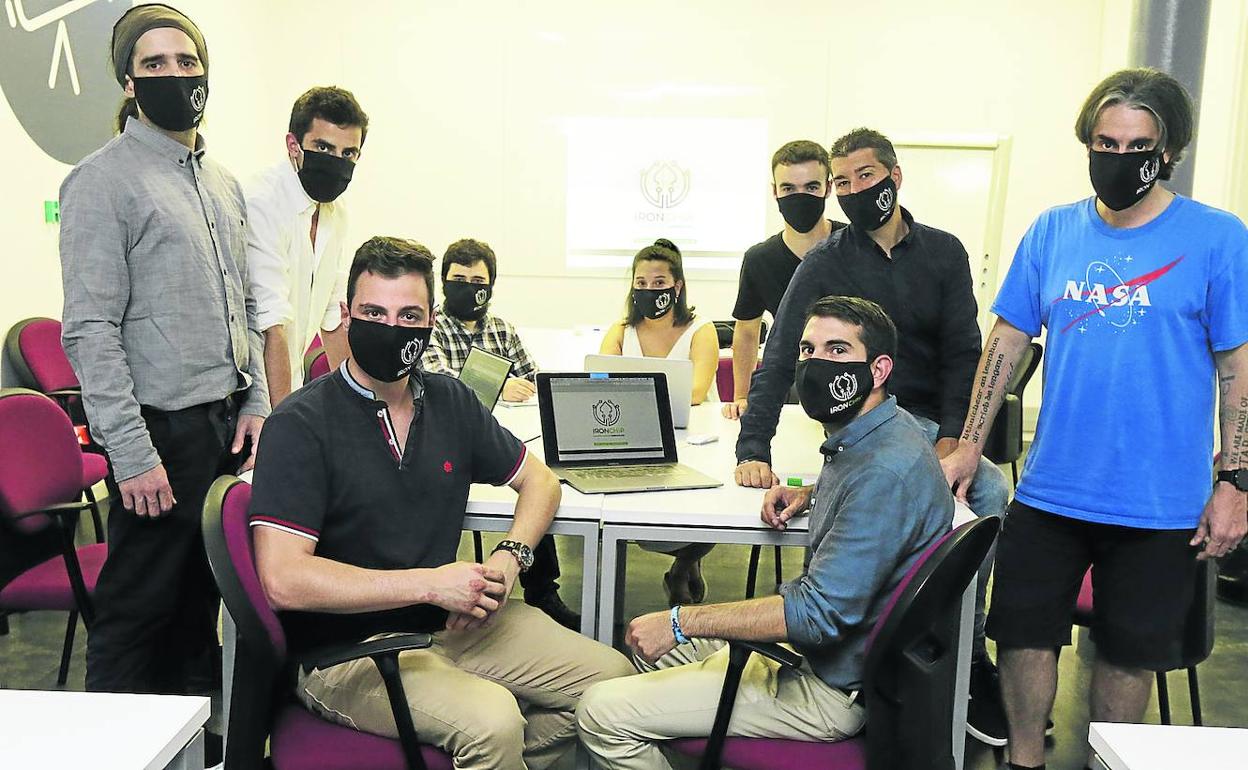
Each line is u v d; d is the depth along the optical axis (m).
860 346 1.74
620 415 2.49
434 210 6.97
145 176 2.04
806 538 2.06
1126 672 2.11
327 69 6.88
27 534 2.41
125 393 1.98
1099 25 6.54
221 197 2.26
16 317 4.21
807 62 6.68
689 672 1.78
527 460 2.06
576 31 6.74
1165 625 2.01
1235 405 1.90
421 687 1.69
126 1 5.00
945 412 2.43
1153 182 1.89
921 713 1.55
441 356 3.36
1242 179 4.85
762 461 2.37
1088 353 2.02
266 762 1.67
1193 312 1.92
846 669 1.70
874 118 6.71
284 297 2.56
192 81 2.04
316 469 1.72
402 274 1.74
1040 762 2.31
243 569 1.55
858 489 1.67
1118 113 1.86
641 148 6.81
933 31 6.61
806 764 1.67
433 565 1.86
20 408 2.43
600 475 2.34
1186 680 3.00
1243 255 1.88
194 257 2.10
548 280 6.99
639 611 3.45
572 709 1.92
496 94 6.83
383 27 6.82
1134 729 1.07
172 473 2.11
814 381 1.76
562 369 4.02
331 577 1.64
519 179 6.89
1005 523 2.25
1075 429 2.05
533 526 1.99
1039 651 2.25
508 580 1.88
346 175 2.62
